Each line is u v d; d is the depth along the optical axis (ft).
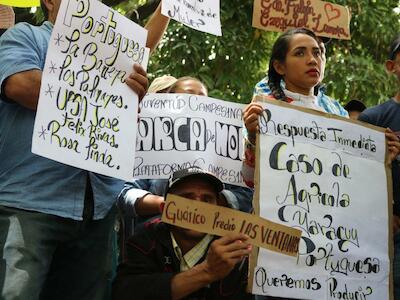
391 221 11.52
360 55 30.60
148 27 12.21
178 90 13.88
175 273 10.30
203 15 12.40
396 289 11.93
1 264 9.02
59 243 9.80
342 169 11.26
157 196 12.74
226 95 27.50
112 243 10.74
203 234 10.94
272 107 10.98
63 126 9.21
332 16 14.16
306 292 10.58
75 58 9.45
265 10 14.01
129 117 9.90
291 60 12.18
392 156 11.76
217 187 11.16
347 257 11.00
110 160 9.61
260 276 10.34
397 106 12.81
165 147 13.02
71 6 9.42
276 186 10.73
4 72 9.32
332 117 11.35
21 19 24.20
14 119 9.63
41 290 10.23
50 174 9.56
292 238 9.96
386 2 30.40
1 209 9.29
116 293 10.54
